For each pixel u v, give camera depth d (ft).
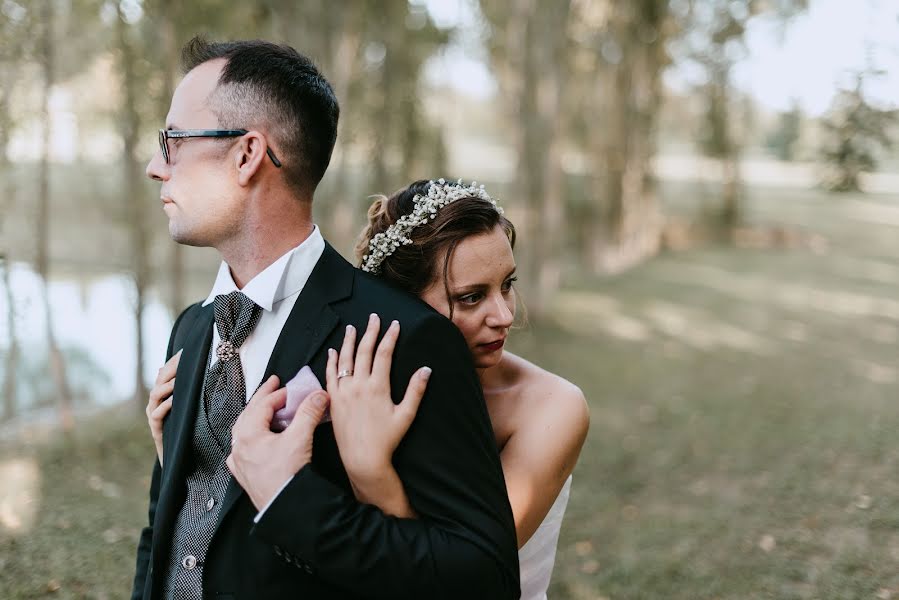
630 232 61.21
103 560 12.19
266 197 4.50
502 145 98.78
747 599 11.46
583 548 14.35
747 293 47.32
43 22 18.17
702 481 17.52
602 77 57.67
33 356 26.68
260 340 4.59
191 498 4.65
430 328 4.32
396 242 5.33
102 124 23.18
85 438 19.45
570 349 33.58
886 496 14.52
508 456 5.63
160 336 29.84
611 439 21.29
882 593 10.84
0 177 18.33
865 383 25.38
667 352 33.12
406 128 34.81
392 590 3.77
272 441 4.07
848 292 46.09
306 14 26.91
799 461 17.76
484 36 41.14
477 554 3.85
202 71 4.54
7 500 14.89
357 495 4.07
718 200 74.38
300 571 4.10
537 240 38.09
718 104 65.57
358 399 4.10
